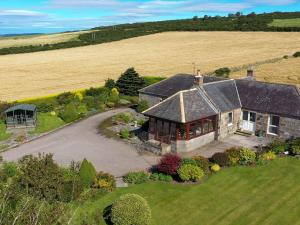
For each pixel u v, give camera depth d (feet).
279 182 89.04
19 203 58.29
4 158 111.34
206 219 74.23
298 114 113.91
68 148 119.34
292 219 73.61
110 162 106.22
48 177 71.67
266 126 123.44
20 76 257.96
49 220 50.78
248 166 98.37
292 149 105.29
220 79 142.92
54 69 281.13
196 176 88.43
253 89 132.26
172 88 153.48
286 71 239.09
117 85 202.28
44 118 155.22
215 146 117.50
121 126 143.33
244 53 313.12
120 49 370.53
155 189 86.69
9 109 140.36
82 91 192.24
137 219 68.03
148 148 114.73
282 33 398.01
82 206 77.82
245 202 80.28
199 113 115.03
